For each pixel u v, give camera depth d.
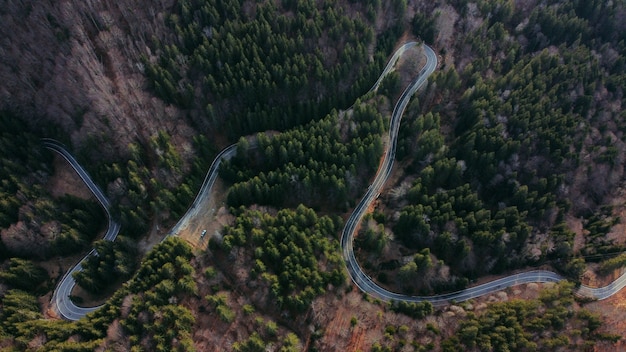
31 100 119.31
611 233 123.06
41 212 110.38
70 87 116.69
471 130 128.75
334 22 136.38
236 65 125.88
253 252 109.75
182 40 127.56
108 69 122.06
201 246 116.19
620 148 131.38
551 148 127.44
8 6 114.75
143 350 95.50
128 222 115.50
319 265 110.19
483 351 101.00
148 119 122.81
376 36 147.62
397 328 108.19
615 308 114.44
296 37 134.38
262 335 102.31
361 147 120.88
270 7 131.75
